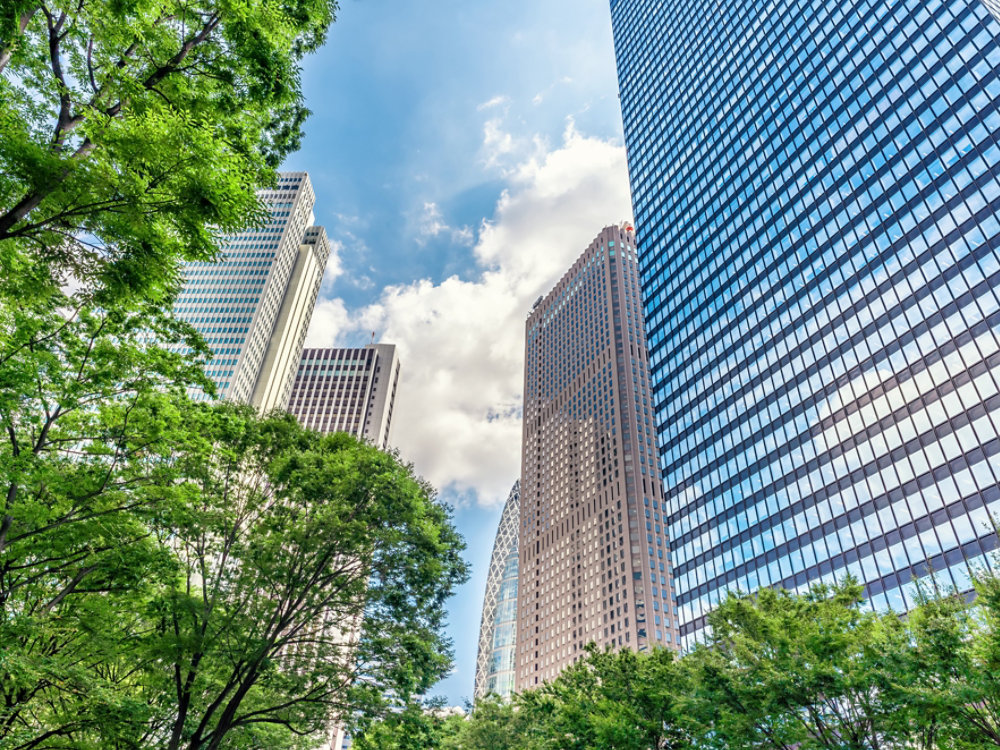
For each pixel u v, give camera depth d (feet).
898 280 196.13
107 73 29.71
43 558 46.50
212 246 31.48
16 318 40.57
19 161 25.72
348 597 60.64
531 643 501.97
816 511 193.47
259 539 60.44
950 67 204.13
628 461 474.90
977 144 186.80
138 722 48.73
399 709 61.16
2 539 41.83
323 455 66.95
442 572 66.44
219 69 35.27
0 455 39.01
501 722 111.65
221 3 32.86
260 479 64.59
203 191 29.22
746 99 299.38
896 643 55.06
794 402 218.18
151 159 28.14
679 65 364.58
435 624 66.33
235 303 447.83
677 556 250.16
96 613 50.31
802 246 238.89
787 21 287.48
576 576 479.00
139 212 28.63
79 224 28.94
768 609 76.43
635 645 396.98
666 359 298.35
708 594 224.94
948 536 153.58
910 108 213.87
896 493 171.63
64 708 49.60
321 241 587.27
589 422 535.60
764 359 238.48
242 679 58.80
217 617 55.21
